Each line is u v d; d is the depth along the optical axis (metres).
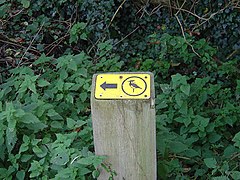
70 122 2.78
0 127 2.61
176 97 3.22
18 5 4.92
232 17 4.39
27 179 2.73
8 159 2.71
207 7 4.55
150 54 4.55
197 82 3.70
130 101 2.10
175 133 3.16
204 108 3.68
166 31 4.68
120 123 2.16
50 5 4.77
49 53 4.69
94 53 4.55
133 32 4.72
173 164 2.82
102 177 2.36
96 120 2.17
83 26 4.43
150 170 2.31
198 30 4.57
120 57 4.54
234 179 2.56
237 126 3.59
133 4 4.64
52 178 2.46
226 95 3.86
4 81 4.19
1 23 4.76
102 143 2.24
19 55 4.50
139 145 2.22
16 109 2.68
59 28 4.75
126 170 2.31
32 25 4.73
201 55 4.32
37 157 2.73
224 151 3.02
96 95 2.12
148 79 2.14
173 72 4.43
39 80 3.20
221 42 4.55
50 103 3.25
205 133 3.17
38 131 2.84
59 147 2.43
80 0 4.60
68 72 3.50
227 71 4.25
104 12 4.46
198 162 3.06
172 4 4.63
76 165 2.32
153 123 2.15
